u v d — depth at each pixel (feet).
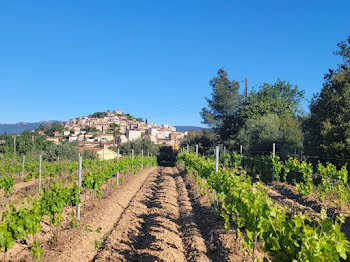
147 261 26.30
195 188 62.64
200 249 28.55
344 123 65.92
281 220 18.51
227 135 150.92
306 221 33.42
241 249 25.86
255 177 74.95
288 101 147.02
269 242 17.39
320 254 14.44
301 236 15.62
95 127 533.96
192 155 89.10
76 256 26.73
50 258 25.98
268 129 105.29
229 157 94.07
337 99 72.49
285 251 16.48
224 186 34.76
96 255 27.78
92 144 331.16
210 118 163.94
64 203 34.04
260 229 21.06
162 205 47.09
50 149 144.46
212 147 157.48
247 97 138.10
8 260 25.91
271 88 149.07
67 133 470.39
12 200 51.55
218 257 26.63
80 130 526.98
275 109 130.21
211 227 35.35
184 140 206.59
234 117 149.07
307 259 14.80
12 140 152.56
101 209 43.09
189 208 46.06
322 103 76.79
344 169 46.73
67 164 93.61
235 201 28.66
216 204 38.83
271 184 61.82
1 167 80.69
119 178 74.69
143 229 37.06
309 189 45.47
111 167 65.67
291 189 53.36
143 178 92.79
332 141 65.77
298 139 98.12
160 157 209.46
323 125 71.46
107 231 34.83
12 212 26.35
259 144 103.71
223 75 164.76
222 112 165.07
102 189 63.98
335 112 73.31
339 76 75.61
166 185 72.90
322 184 44.45
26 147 152.35
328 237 15.17
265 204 21.42
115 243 30.40
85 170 91.86
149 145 202.90
